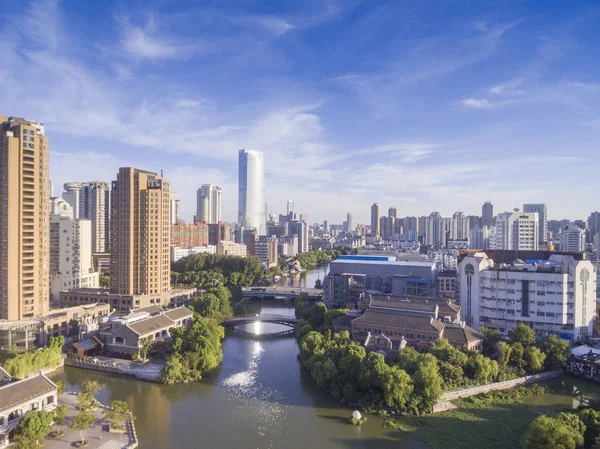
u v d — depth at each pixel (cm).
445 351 14575
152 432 11562
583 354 15925
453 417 12369
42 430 10256
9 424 10631
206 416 12581
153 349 17512
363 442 11112
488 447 10819
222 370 16662
